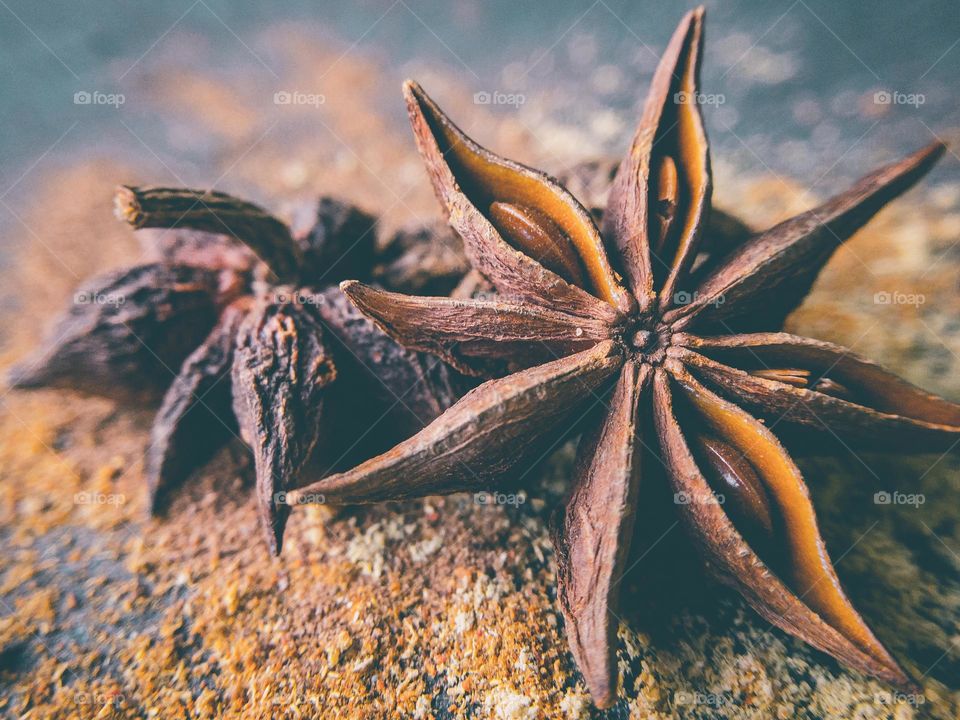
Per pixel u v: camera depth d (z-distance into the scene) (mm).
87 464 47
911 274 50
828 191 56
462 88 73
